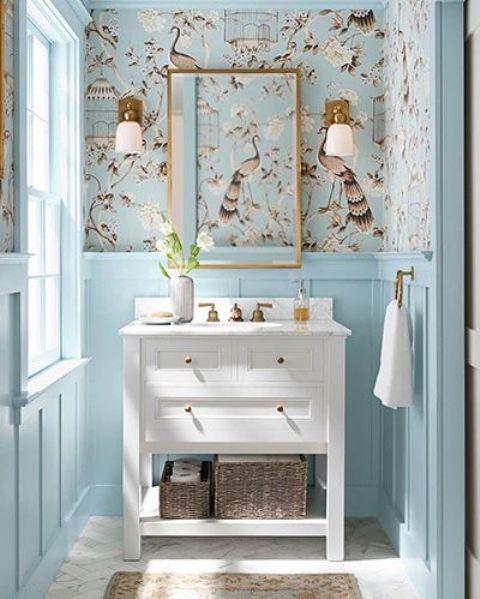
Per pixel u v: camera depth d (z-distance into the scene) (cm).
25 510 285
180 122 402
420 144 323
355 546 368
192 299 379
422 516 314
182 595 309
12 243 263
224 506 353
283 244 403
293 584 321
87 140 403
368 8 404
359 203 407
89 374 402
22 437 280
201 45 404
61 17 338
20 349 266
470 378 293
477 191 282
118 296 404
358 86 406
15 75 265
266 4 402
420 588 312
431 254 294
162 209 406
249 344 343
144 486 403
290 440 344
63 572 333
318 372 344
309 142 406
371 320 406
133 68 404
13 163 264
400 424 359
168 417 344
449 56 290
